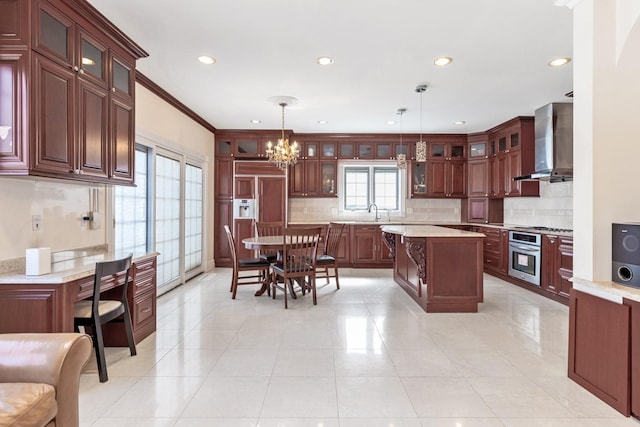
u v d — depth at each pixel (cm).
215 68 346
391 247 514
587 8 207
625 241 192
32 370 138
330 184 666
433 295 368
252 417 184
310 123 577
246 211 602
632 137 205
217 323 334
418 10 243
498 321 341
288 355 261
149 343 284
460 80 377
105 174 258
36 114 197
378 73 357
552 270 418
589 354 210
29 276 201
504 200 627
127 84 288
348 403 197
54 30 212
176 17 253
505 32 274
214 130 610
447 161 659
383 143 662
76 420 148
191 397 203
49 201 252
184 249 503
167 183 452
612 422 181
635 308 181
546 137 451
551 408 193
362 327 323
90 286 226
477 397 204
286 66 340
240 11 245
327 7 239
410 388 214
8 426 115
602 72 204
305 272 398
